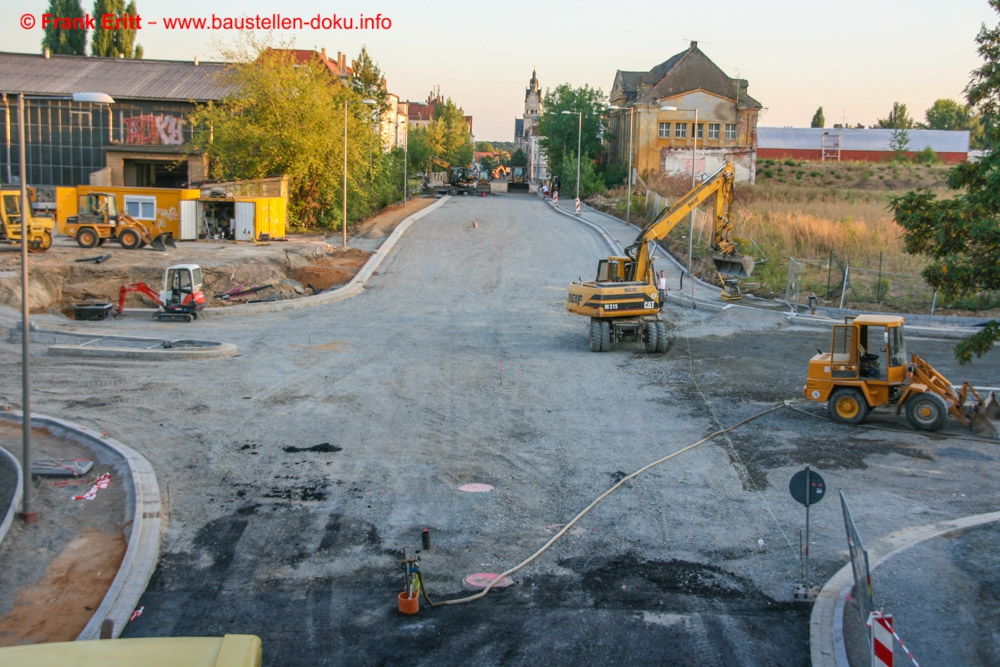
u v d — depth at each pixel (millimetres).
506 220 61500
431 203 73562
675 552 12891
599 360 27156
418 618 10922
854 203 62688
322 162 57656
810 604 11180
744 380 24109
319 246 46656
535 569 12359
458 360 27078
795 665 9727
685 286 41281
